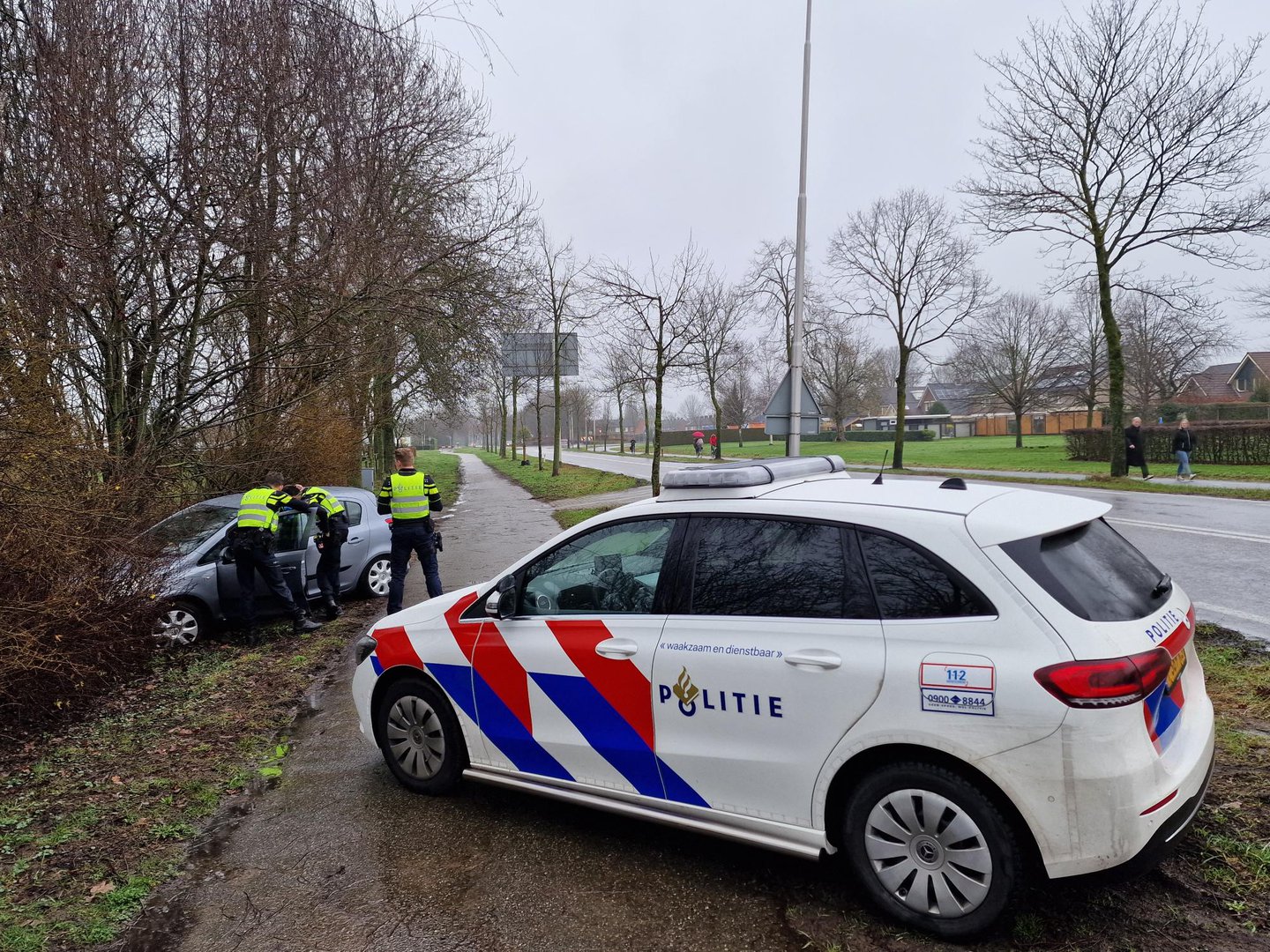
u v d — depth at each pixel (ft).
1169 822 8.01
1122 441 64.39
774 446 196.13
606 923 9.43
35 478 18.01
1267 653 17.80
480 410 102.42
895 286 88.94
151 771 14.48
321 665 21.65
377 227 33.58
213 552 24.58
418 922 9.59
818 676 9.10
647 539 11.16
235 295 32.99
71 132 25.03
